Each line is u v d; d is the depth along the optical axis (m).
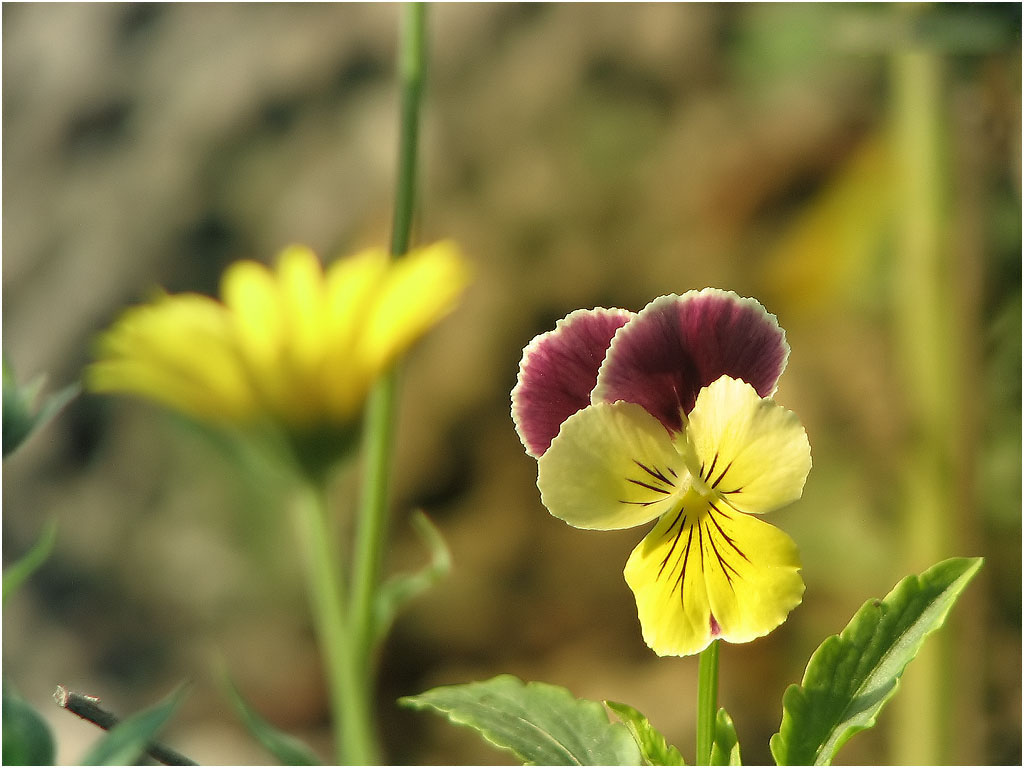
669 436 0.32
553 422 0.33
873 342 0.64
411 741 0.68
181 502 0.73
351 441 0.36
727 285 0.69
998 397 0.52
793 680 0.63
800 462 0.32
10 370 0.33
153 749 0.31
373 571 0.36
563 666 0.68
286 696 0.69
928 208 0.40
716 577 0.32
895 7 0.37
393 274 0.37
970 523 0.40
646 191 0.72
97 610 0.73
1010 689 0.51
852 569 0.61
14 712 0.31
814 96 0.70
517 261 0.72
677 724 0.65
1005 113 0.39
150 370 0.36
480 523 0.71
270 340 0.36
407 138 0.37
